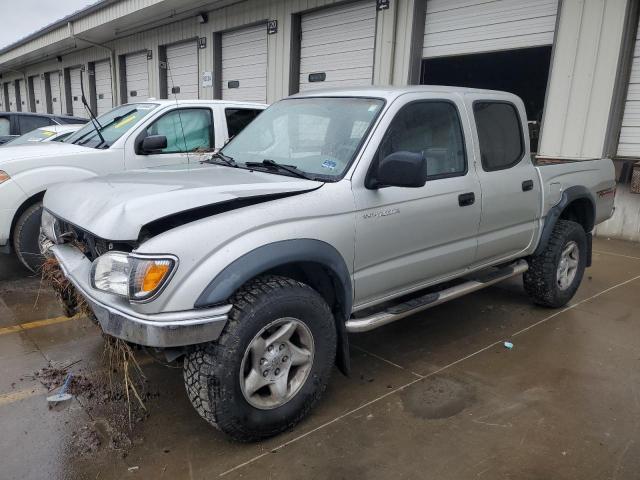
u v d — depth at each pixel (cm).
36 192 523
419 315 472
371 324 321
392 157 289
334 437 288
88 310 307
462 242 380
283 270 297
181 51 1647
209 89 1516
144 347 287
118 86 2002
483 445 283
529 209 431
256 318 260
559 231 470
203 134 636
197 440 285
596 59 759
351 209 300
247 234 262
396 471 261
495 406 321
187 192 267
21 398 322
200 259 248
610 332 439
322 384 298
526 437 290
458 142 377
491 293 535
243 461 267
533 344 412
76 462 264
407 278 346
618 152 783
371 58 1076
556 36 798
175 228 252
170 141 608
